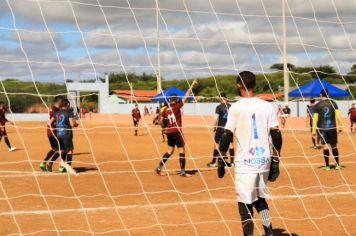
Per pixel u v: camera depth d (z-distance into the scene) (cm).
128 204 859
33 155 1722
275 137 596
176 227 705
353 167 1329
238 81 599
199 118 3809
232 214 783
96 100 4981
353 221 744
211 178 1139
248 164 582
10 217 760
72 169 1221
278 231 687
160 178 1146
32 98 3878
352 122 2677
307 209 821
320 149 1864
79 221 737
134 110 2898
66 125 1241
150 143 2262
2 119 1862
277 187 1015
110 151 1853
